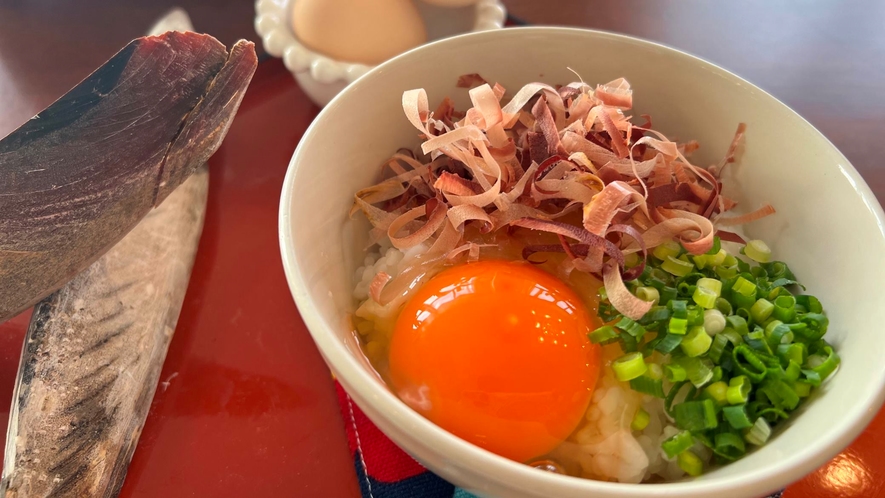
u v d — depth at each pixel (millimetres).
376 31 177
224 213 163
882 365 98
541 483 81
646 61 146
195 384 134
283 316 146
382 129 141
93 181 122
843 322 115
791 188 133
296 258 103
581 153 127
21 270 120
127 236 141
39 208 117
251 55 135
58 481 112
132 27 210
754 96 137
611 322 122
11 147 112
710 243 123
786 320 118
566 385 119
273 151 177
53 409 116
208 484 121
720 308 121
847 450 127
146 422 128
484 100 130
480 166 131
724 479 84
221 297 148
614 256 120
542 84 140
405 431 87
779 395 108
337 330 110
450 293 125
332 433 129
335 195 128
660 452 116
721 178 147
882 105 192
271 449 126
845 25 222
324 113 124
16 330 141
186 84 127
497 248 135
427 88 146
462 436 119
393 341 127
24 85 188
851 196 120
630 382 116
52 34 206
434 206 135
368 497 120
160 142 128
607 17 219
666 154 132
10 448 112
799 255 131
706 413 108
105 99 117
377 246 145
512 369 119
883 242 111
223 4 218
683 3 228
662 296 122
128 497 120
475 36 144
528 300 124
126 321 132
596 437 117
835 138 181
